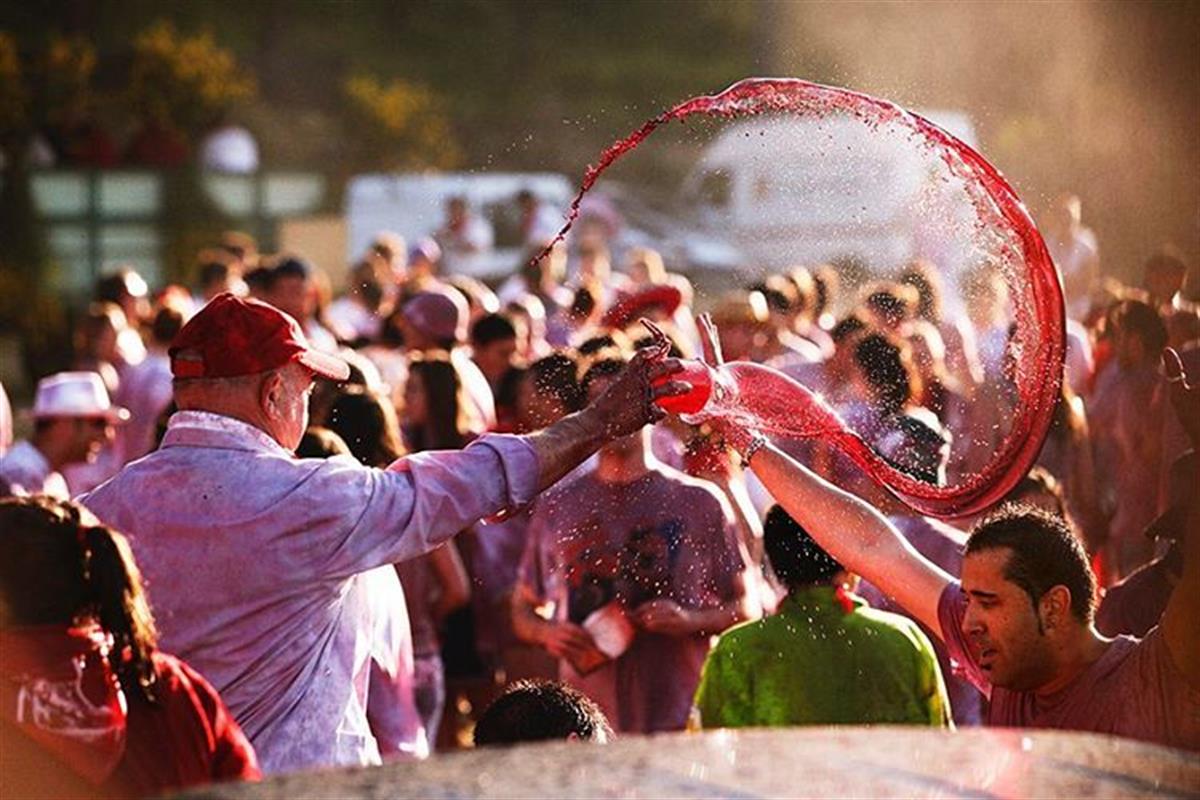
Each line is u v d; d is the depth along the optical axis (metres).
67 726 4.56
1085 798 2.38
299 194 34.16
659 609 8.78
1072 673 5.26
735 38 46.53
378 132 43.66
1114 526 12.44
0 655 4.56
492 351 13.44
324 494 5.73
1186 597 4.94
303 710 5.83
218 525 5.71
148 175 32.59
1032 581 5.22
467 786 2.41
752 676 7.04
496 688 11.30
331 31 46.00
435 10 46.75
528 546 9.17
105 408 11.12
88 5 43.38
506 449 5.80
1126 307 12.33
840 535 5.96
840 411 9.01
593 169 5.72
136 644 4.64
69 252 31.48
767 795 2.37
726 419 5.95
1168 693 5.05
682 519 8.85
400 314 14.52
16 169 31.58
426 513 5.76
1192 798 2.39
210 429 5.85
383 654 6.38
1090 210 29.08
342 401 8.50
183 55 38.38
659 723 8.88
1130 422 12.30
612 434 5.86
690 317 18.34
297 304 14.75
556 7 47.06
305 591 5.75
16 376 29.56
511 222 34.72
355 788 2.41
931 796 2.37
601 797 2.37
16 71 35.81
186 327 5.95
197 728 4.74
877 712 6.98
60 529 4.61
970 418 10.90
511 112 46.31
